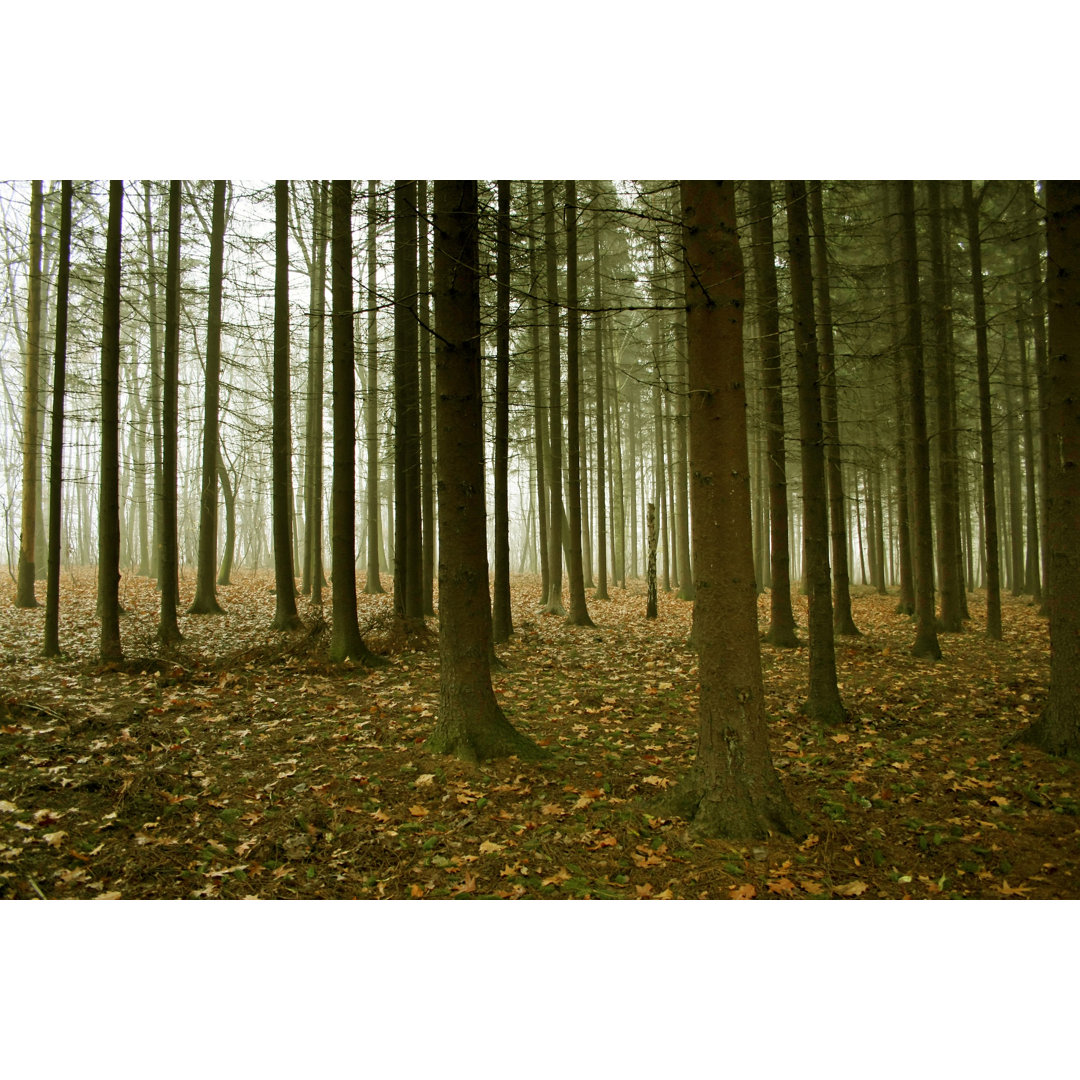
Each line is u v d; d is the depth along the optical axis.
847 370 14.03
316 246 16.81
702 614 4.81
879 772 5.84
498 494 11.44
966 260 13.84
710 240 4.64
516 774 5.60
